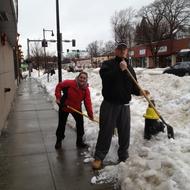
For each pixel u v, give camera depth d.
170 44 55.88
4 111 9.06
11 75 14.54
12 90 14.88
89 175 4.89
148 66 62.31
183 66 26.48
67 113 6.30
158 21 59.41
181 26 59.91
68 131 7.70
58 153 6.03
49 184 4.63
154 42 59.50
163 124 5.98
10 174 5.05
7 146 6.64
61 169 5.19
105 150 5.14
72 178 4.81
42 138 7.24
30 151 6.22
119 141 5.21
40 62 75.31
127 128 5.15
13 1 7.40
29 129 8.24
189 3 60.44
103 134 5.08
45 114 10.64
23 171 5.16
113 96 4.92
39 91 20.78
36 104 13.50
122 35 69.56
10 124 9.02
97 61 88.50
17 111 11.55
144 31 60.59
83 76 6.09
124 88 4.93
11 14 8.25
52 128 8.29
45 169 5.21
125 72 4.88
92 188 4.45
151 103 5.41
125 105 5.09
